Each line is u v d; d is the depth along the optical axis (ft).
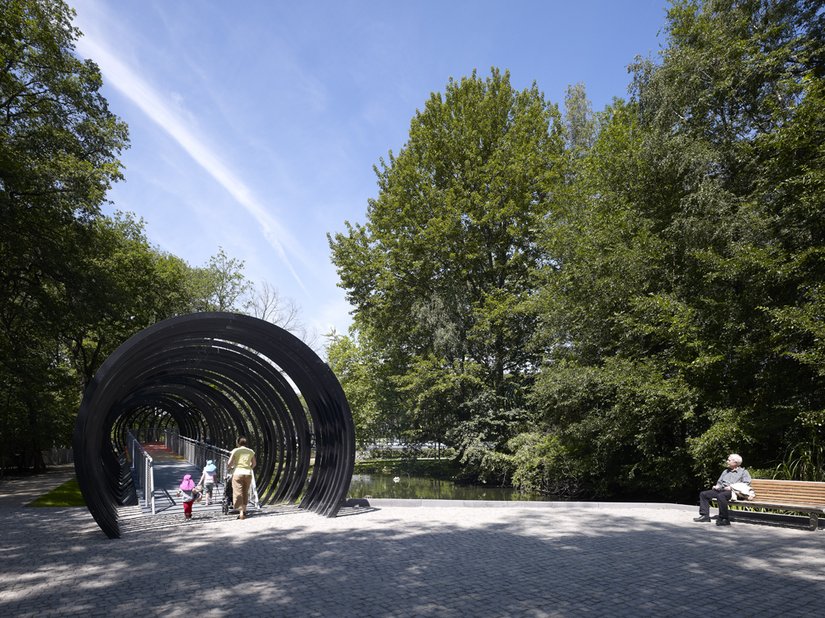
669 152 51.80
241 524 31.12
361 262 98.63
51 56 61.05
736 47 48.93
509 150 90.38
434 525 30.50
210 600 17.02
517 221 90.43
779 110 40.93
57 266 60.90
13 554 23.89
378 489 89.61
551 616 15.35
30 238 58.80
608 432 57.77
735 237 47.73
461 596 17.22
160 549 24.62
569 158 87.61
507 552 23.53
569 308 64.28
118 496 43.57
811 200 36.86
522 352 91.04
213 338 31.60
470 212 90.22
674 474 55.67
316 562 21.85
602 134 64.64
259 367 36.88
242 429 51.13
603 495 70.08
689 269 50.57
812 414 36.58
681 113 55.31
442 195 91.61
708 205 47.73
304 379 34.63
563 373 61.87
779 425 40.88
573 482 75.41
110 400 29.89
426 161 96.32
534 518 32.96
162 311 100.53
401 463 125.90
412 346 104.06
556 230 67.21
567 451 66.23
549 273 70.49
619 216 56.44
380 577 19.53
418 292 96.37
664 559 21.93
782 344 40.11
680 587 17.94
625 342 57.88
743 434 41.29
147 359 31.68
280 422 42.45
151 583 18.99
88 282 64.03
